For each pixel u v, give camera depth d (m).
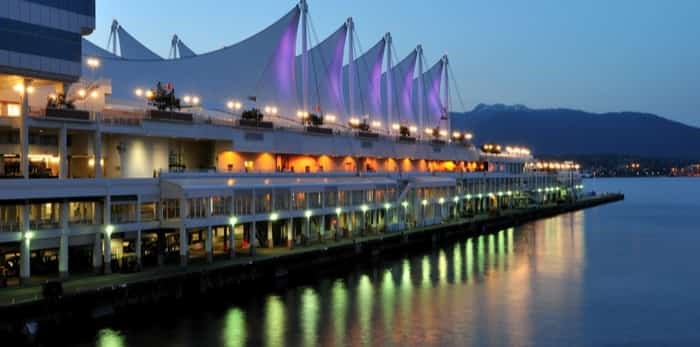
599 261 82.38
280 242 77.88
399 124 144.38
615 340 48.12
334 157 106.12
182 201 59.69
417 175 115.12
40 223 50.69
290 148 93.19
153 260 62.16
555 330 50.28
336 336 47.56
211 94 99.50
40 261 53.97
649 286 66.38
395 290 62.88
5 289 48.09
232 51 104.19
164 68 97.81
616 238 108.06
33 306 43.25
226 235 72.19
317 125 102.50
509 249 93.12
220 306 54.88
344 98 138.38
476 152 151.12
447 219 118.31
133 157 72.25
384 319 52.31
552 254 88.44
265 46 104.19
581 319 53.44
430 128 156.12
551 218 150.62
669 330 50.66
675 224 134.62
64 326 45.34
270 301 57.09
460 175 130.12
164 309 52.47
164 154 76.75
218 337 46.31
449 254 87.31
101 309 47.75
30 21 55.38
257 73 102.81
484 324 51.44
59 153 62.28
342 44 125.62
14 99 64.06
